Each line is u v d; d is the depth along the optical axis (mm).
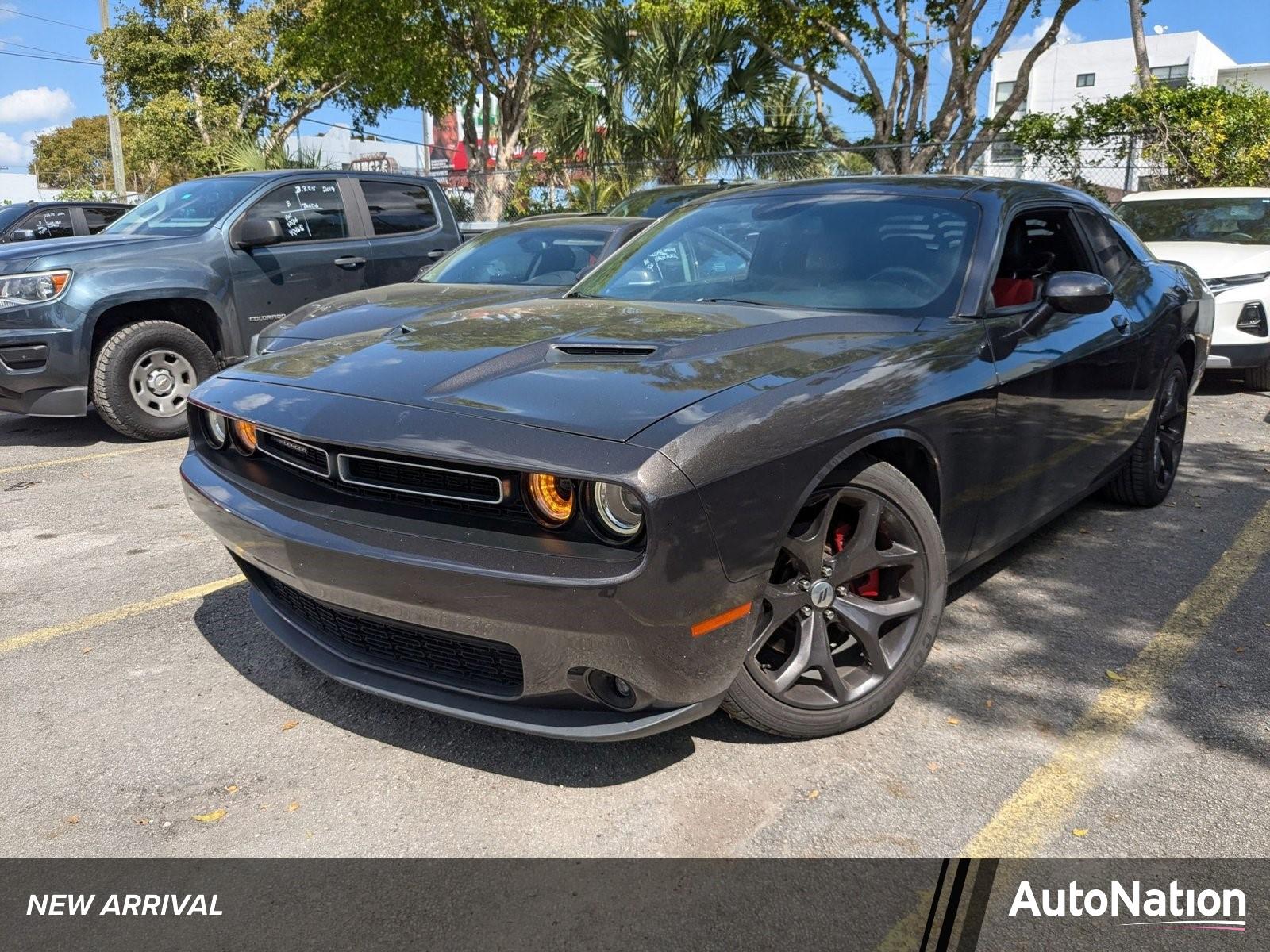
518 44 21625
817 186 3875
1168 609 3666
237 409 2701
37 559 4328
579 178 18688
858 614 2717
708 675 2301
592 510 2172
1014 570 4062
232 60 29344
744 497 2248
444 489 2350
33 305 6203
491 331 2996
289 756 2719
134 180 39938
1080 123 15531
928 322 3113
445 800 2506
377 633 2629
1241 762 2650
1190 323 4840
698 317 3072
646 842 2326
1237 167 14484
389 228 7984
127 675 3205
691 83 17203
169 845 2344
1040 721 2861
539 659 2258
